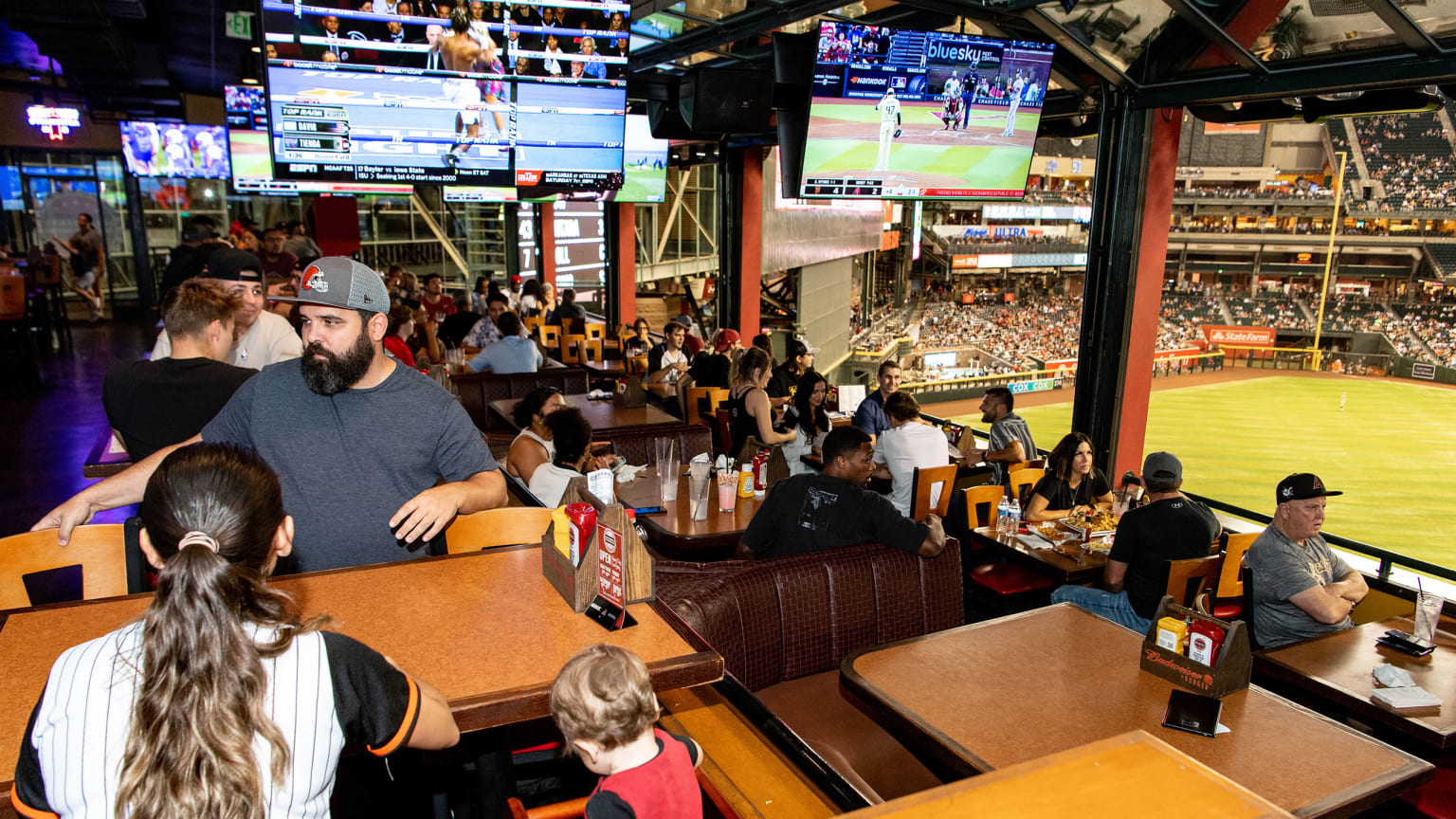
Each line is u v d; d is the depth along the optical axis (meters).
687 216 25.25
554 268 18.84
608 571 1.80
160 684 1.00
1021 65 6.01
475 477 2.09
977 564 5.45
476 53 5.19
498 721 1.43
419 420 2.05
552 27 5.32
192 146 15.43
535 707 1.46
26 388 8.42
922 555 3.55
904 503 5.29
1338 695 2.83
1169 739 2.22
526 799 2.43
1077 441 5.34
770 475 5.06
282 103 4.93
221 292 2.78
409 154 5.29
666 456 4.77
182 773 0.98
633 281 15.94
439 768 2.09
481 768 1.98
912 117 5.90
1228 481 25.94
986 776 1.07
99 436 6.79
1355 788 2.03
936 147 6.08
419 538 1.89
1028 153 6.31
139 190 17.09
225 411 2.05
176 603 1.01
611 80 5.56
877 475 5.68
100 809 1.00
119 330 13.50
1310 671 2.99
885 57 5.66
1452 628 3.42
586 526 1.79
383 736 1.18
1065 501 5.39
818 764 1.59
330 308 1.84
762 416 6.03
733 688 1.81
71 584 4.07
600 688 1.41
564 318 12.68
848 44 5.53
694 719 2.68
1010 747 2.15
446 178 5.40
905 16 6.73
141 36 10.81
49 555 2.07
